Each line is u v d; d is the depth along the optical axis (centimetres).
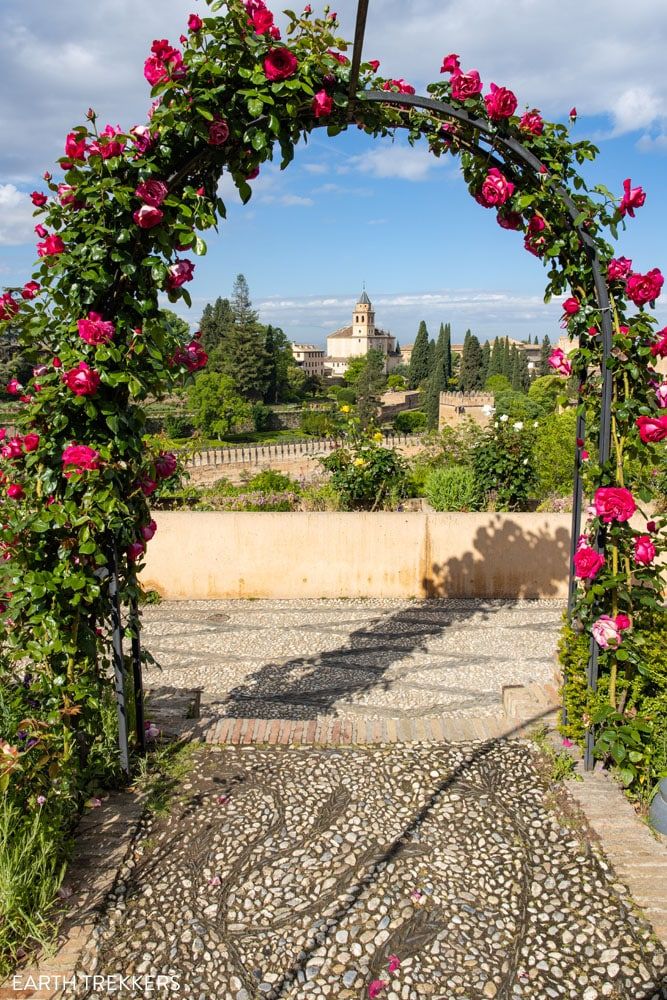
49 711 278
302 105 280
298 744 360
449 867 267
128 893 254
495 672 529
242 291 5912
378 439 873
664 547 311
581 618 322
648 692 333
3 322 268
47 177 267
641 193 280
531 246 316
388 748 354
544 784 319
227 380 5000
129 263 263
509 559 702
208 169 288
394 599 709
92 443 272
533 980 219
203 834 286
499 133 295
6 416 284
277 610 678
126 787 317
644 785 314
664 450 340
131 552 313
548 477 1020
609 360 295
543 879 260
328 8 272
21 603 272
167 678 524
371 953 229
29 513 272
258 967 224
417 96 288
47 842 248
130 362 274
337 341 11988
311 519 700
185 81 261
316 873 264
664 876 259
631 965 223
